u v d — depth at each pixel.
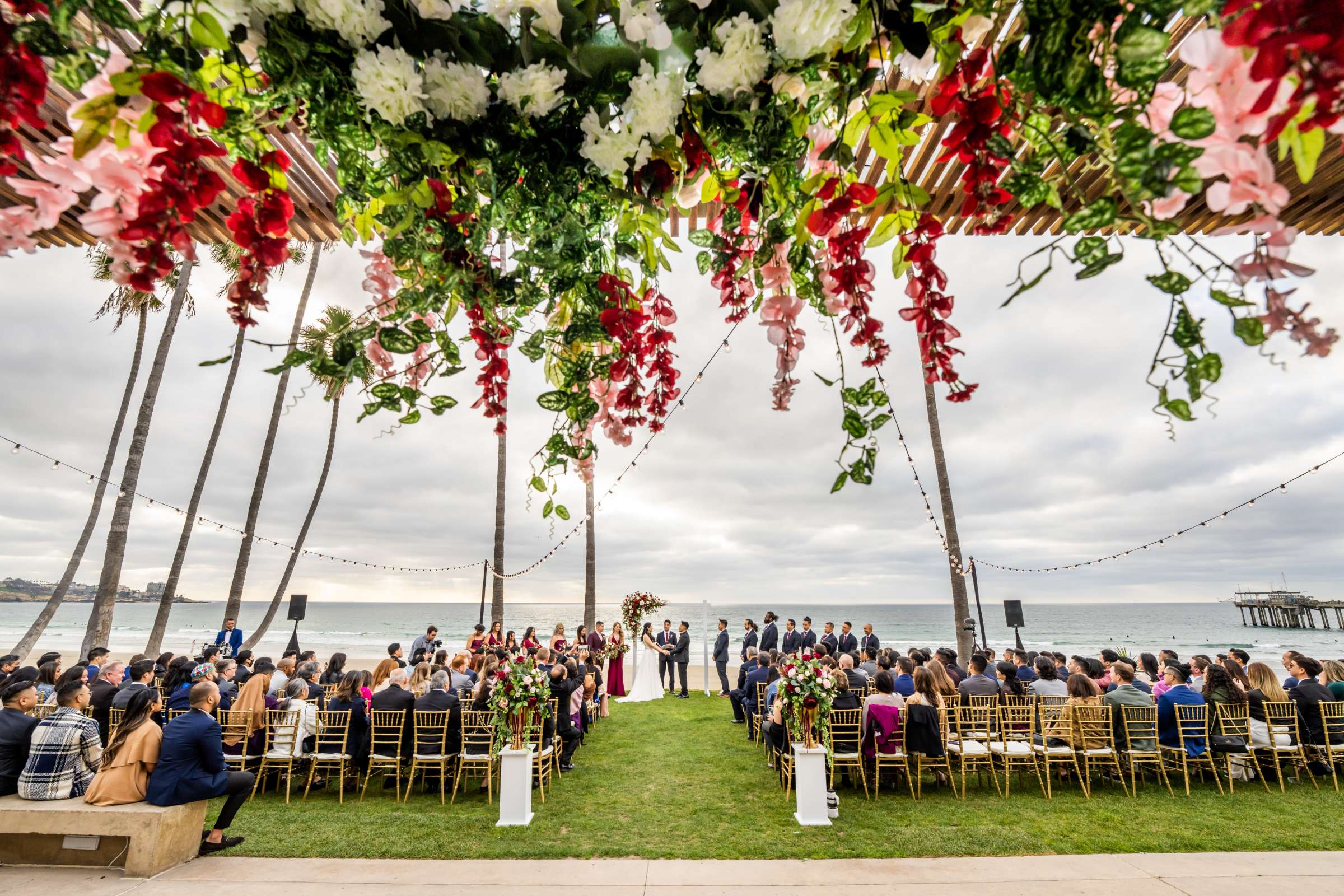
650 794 6.09
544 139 1.01
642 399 1.22
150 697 4.54
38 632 12.65
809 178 1.05
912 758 6.25
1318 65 0.54
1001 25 0.85
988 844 4.62
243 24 0.84
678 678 15.65
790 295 1.13
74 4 0.71
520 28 0.93
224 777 4.50
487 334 1.19
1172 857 4.33
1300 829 4.88
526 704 5.43
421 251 0.98
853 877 4.08
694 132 1.05
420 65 0.93
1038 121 0.80
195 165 0.79
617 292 1.17
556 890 3.90
